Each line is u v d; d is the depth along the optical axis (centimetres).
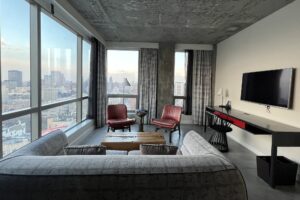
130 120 493
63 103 387
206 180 126
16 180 119
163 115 535
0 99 214
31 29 280
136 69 659
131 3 333
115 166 127
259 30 397
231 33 500
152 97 641
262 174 288
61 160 131
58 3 296
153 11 367
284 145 263
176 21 421
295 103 298
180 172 127
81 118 501
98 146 179
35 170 123
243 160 359
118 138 328
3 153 224
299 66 293
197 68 641
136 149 303
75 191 119
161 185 122
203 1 318
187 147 204
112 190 120
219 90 552
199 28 467
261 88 371
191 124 650
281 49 332
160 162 132
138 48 641
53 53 350
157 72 639
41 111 300
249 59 432
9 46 235
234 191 128
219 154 152
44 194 118
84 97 523
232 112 432
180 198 123
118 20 424
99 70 569
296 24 300
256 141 396
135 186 121
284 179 271
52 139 208
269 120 341
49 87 337
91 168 125
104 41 602
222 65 578
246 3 320
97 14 388
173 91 639
